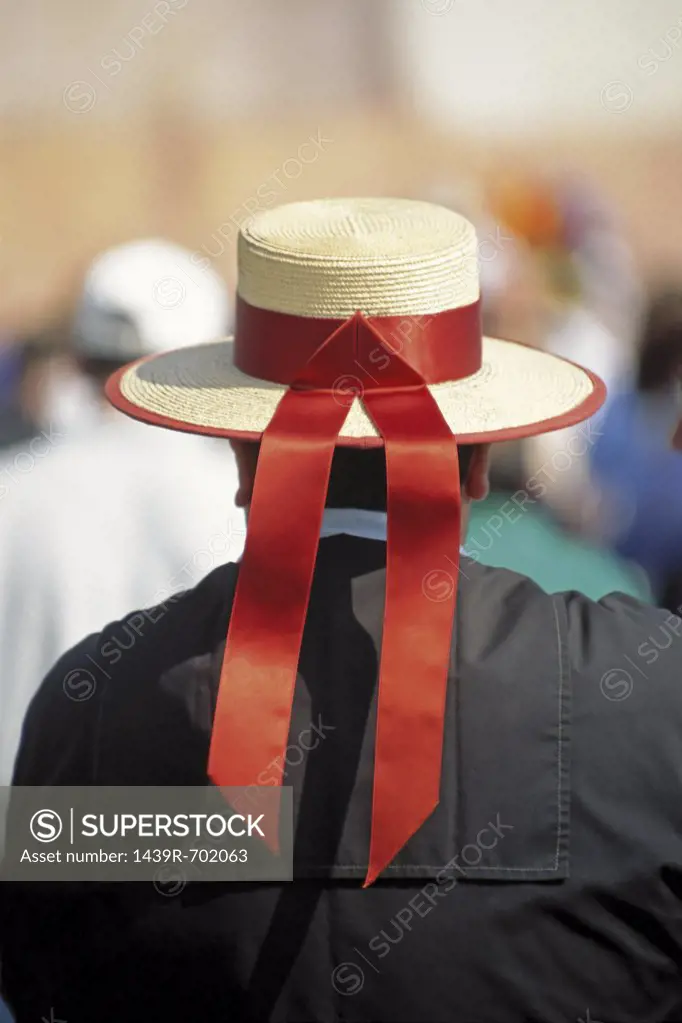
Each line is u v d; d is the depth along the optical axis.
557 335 17.64
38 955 6.27
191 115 55.06
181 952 5.98
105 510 10.09
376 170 53.41
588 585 11.62
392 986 5.80
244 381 6.84
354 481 6.23
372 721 5.88
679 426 8.21
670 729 5.89
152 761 6.04
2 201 45.75
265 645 5.71
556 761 5.83
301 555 5.77
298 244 6.67
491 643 5.96
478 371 7.01
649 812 5.86
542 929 5.83
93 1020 6.19
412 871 5.80
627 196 47.91
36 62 54.22
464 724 5.84
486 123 56.81
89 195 47.72
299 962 5.84
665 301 14.31
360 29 60.88
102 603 9.95
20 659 9.80
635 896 5.83
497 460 13.43
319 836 5.85
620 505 12.91
